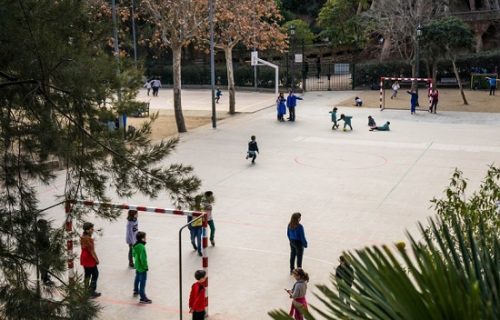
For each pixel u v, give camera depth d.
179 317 11.20
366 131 31.77
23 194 9.43
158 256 14.20
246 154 25.88
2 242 8.94
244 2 36.31
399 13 51.66
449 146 27.52
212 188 20.23
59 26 9.36
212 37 31.80
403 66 54.69
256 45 38.38
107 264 13.77
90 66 9.38
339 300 3.27
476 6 63.97
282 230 16.02
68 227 10.30
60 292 8.92
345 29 64.62
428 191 19.80
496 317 3.02
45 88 9.19
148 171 10.38
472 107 41.41
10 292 8.03
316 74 65.19
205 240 11.34
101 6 12.06
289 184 20.78
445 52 43.03
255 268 13.45
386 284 3.02
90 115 9.91
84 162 9.95
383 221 16.77
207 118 37.22
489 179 9.47
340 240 15.23
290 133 31.23
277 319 3.30
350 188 20.25
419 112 39.22
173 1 30.02
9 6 8.59
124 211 17.42
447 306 2.81
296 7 74.50
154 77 61.81
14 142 9.47
